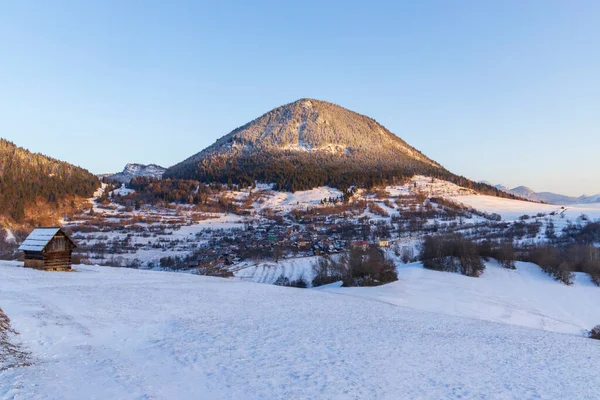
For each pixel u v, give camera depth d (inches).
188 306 1438.2
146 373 662.5
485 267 4106.8
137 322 1087.6
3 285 1445.6
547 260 4192.9
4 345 709.3
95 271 2496.3
